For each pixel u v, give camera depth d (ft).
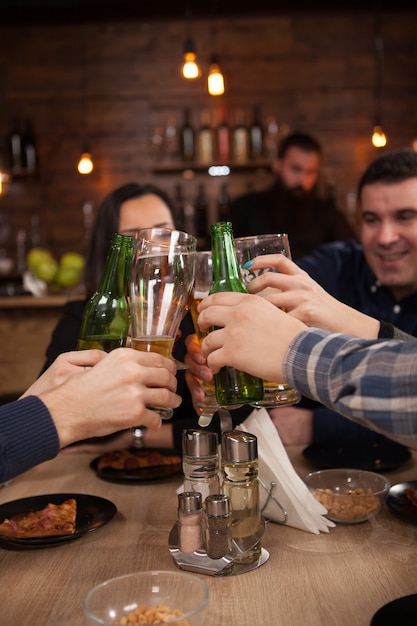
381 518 3.61
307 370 2.67
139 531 3.46
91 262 6.49
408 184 6.01
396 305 6.81
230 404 3.16
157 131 15.64
